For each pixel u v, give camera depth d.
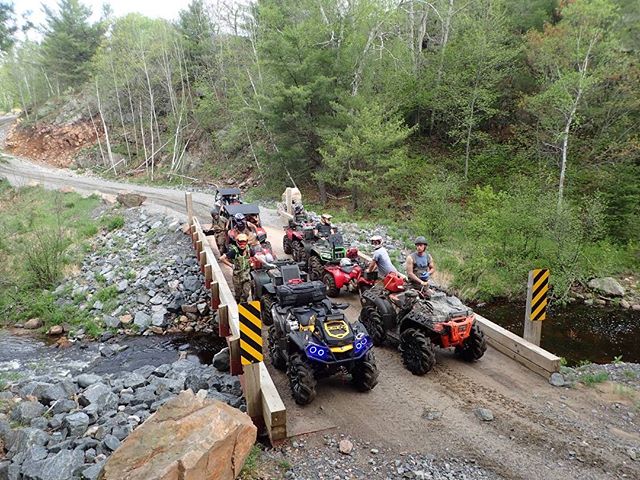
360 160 23.70
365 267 10.92
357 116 23.59
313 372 6.67
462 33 26.19
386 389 7.10
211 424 4.55
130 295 15.27
